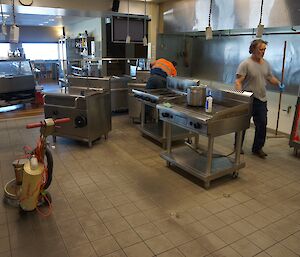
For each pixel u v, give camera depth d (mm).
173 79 4141
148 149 3869
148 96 3967
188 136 3908
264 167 3340
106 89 4195
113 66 6176
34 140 4156
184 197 2656
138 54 6055
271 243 2047
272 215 2393
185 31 5211
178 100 3225
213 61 5609
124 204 2516
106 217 2318
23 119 5246
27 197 2252
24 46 10602
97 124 3982
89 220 2273
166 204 2531
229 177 3084
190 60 6141
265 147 3973
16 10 4766
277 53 4379
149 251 1944
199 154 3373
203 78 5926
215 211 2436
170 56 5969
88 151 3754
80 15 5539
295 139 3662
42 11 4945
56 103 3877
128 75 5980
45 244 1995
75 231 2137
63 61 7844
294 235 2141
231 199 2639
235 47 5070
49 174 2432
